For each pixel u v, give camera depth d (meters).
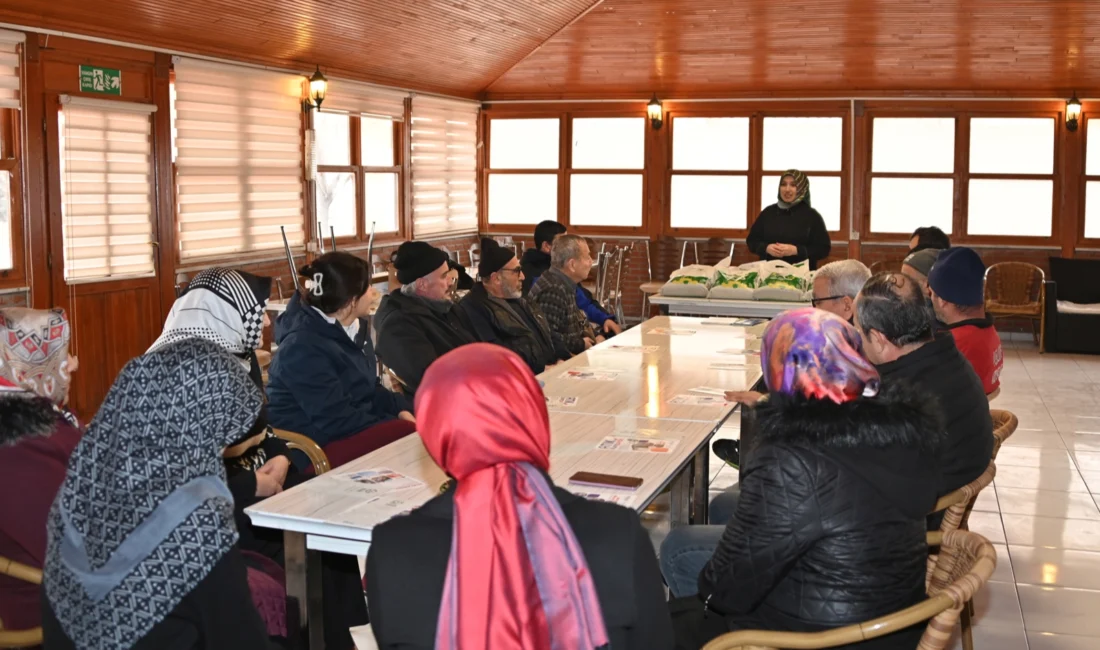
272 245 8.29
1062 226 10.33
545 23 9.18
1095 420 6.86
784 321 2.12
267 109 8.10
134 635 1.75
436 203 10.72
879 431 2.00
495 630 1.41
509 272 4.84
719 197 11.05
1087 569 4.16
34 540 2.10
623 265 10.24
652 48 9.82
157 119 6.96
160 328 7.10
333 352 3.69
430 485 2.54
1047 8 8.35
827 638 1.91
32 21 5.93
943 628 1.93
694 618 2.28
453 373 1.49
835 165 10.73
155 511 1.78
